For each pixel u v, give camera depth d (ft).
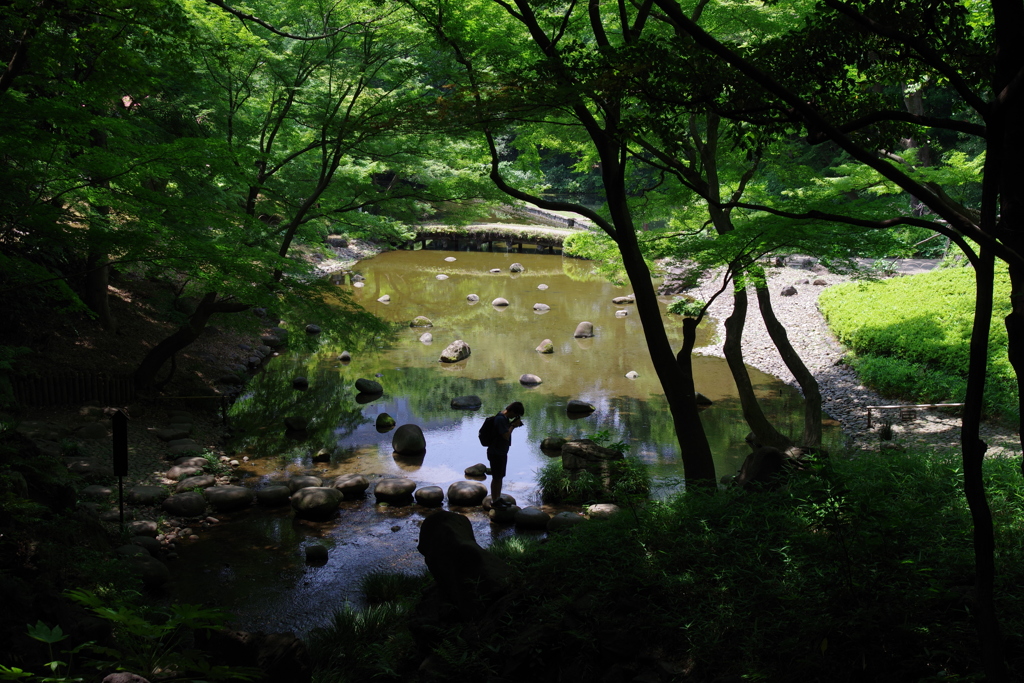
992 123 12.58
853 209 30.53
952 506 20.04
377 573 27.91
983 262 13.00
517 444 44.96
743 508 21.03
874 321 60.80
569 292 94.32
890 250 29.22
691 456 31.19
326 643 21.43
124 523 30.40
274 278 40.73
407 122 28.43
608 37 38.11
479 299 89.35
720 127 41.65
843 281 79.71
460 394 55.11
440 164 51.06
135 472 37.01
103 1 26.11
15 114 26.22
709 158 38.01
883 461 23.75
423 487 36.63
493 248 130.82
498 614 18.53
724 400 52.85
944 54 16.25
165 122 46.78
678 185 40.16
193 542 31.45
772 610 16.24
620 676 15.85
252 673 8.80
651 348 31.42
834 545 16.12
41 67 29.45
